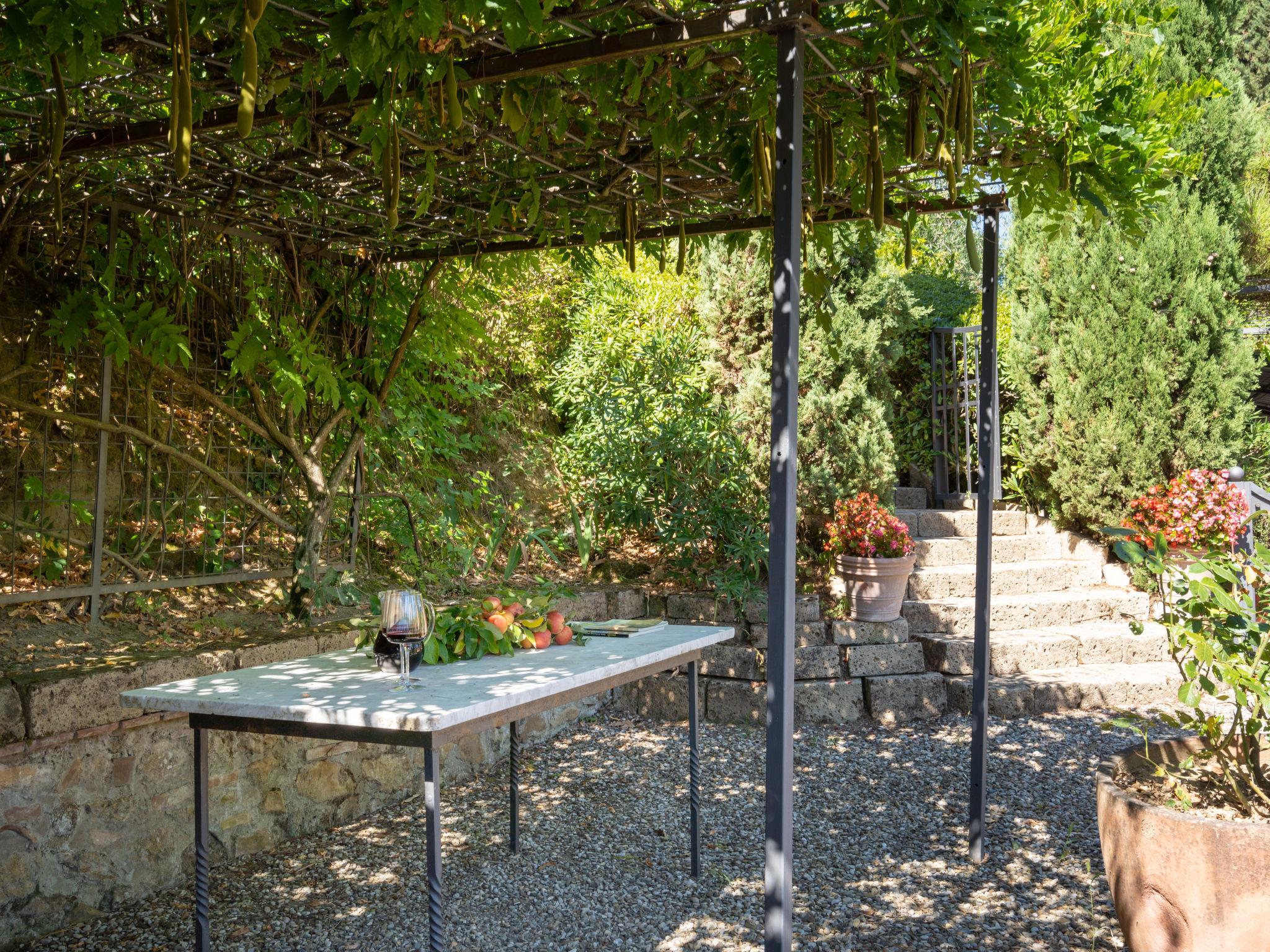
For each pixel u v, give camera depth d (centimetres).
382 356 496
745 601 582
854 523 612
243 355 411
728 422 644
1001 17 243
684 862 367
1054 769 469
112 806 327
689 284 739
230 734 364
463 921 319
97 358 418
